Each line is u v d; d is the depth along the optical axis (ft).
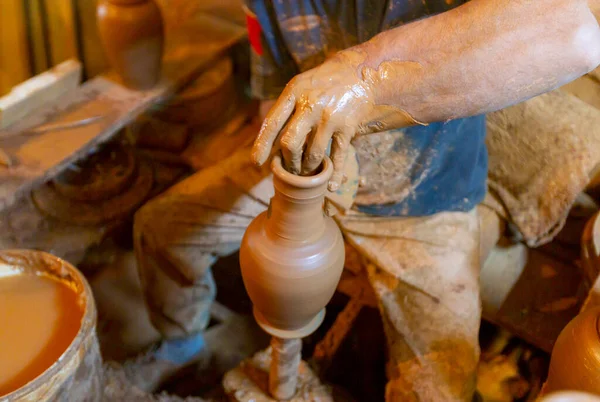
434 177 4.29
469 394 3.79
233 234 4.60
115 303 6.01
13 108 5.60
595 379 2.84
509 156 4.77
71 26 7.59
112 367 4.67
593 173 4.59
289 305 3.16
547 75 2.90
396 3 3.73
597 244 4.05
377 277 4.29
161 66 6.13
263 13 4.17
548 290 5.10
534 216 4.73
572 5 2.81
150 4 5.59
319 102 2.80
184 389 5.27
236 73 7.41
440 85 2.89
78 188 5.84
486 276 5.18
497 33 2.84
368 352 5.25
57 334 3.37
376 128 3.11
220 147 6.71
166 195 4.69
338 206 4.09
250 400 4.15
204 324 5.28
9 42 8.02
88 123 5.57
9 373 3.15
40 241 5.60
